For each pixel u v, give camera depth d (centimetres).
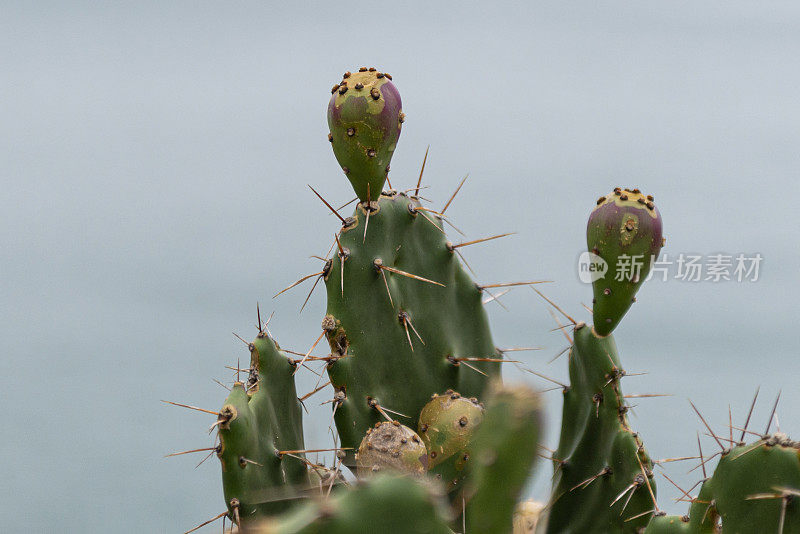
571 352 788
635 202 715
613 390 755
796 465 596
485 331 845
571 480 783
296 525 395
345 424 767
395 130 769
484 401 811
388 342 787
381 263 778
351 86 764
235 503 675
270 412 721
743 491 611
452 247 830
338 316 778
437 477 720
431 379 805
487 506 385
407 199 811
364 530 398
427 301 813
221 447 671
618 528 759
